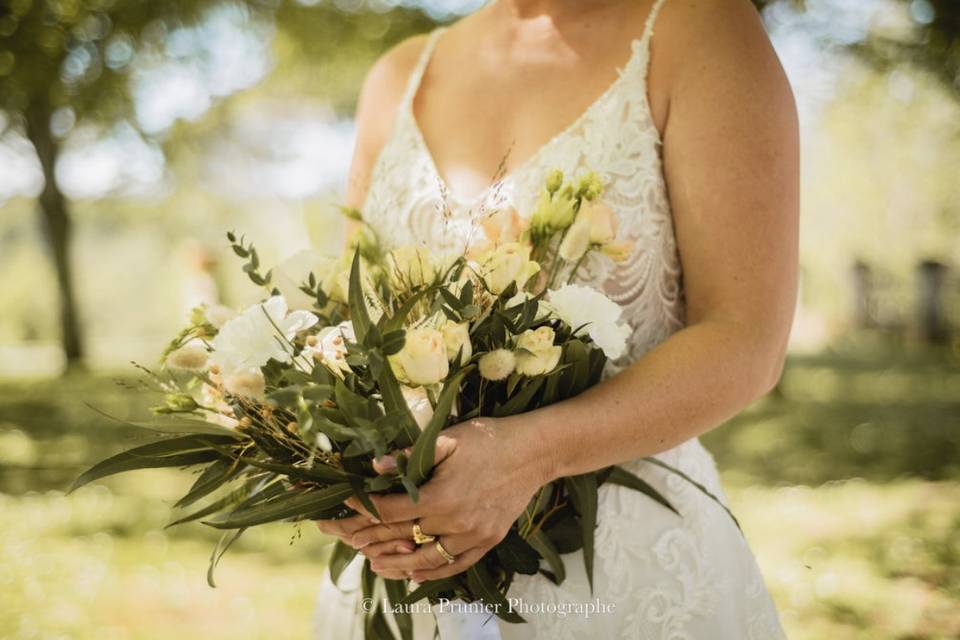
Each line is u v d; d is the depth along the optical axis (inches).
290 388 41.1
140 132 473.4
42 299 997.8
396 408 44.5
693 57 52.4
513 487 45.4
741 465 286.4
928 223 917.8
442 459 43.9
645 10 56.1
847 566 190.4
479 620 51.4
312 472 45.3
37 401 424.5
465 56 63.4
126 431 340.5
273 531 223.6
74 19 341.7
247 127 689.6
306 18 434.3
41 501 254.1
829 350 704.4
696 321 52.1
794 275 50.9
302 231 706.2
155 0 364.5
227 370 44.9
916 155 852.0
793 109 52.2
